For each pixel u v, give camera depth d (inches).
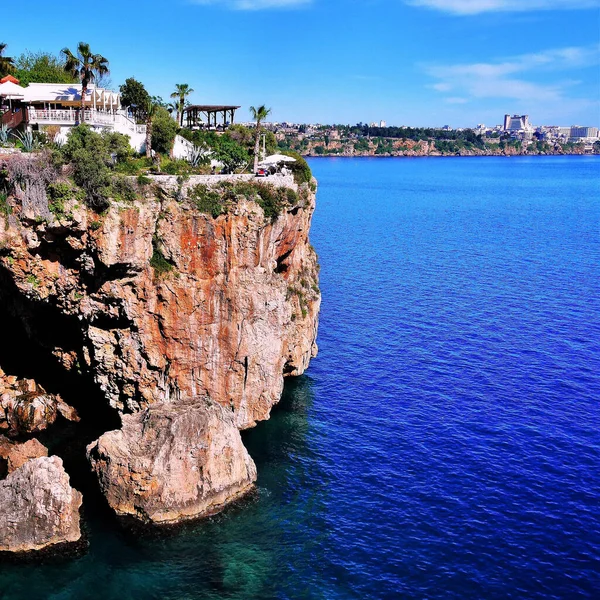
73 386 2181.3
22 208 1715.1
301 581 1491.1
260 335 2044.8
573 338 2891.2
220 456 1720.0
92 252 1798.7
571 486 1825.8
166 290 1882.4
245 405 2090.3
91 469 1795.0
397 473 1899.6
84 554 1535.4
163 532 1617.9
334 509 1739.7
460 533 1647.4
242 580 1486.2
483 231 5890.8
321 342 2869.1
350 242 5265.8
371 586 1480.1
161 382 1996.8
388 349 2790.4
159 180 1854.1
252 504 1744.6
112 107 2691.9
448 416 2213.3
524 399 2317.9
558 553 1577.3
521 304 3422.7
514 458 1962.4
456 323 3117.6
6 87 2556.6
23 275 1818.4
